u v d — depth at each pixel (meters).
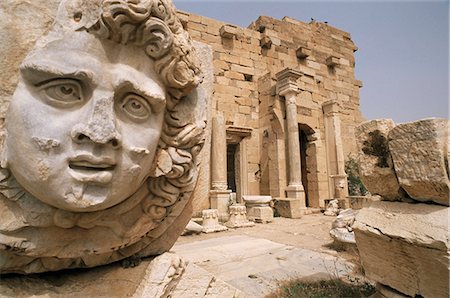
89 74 0.95
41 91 0.95
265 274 3.00
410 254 1.82
